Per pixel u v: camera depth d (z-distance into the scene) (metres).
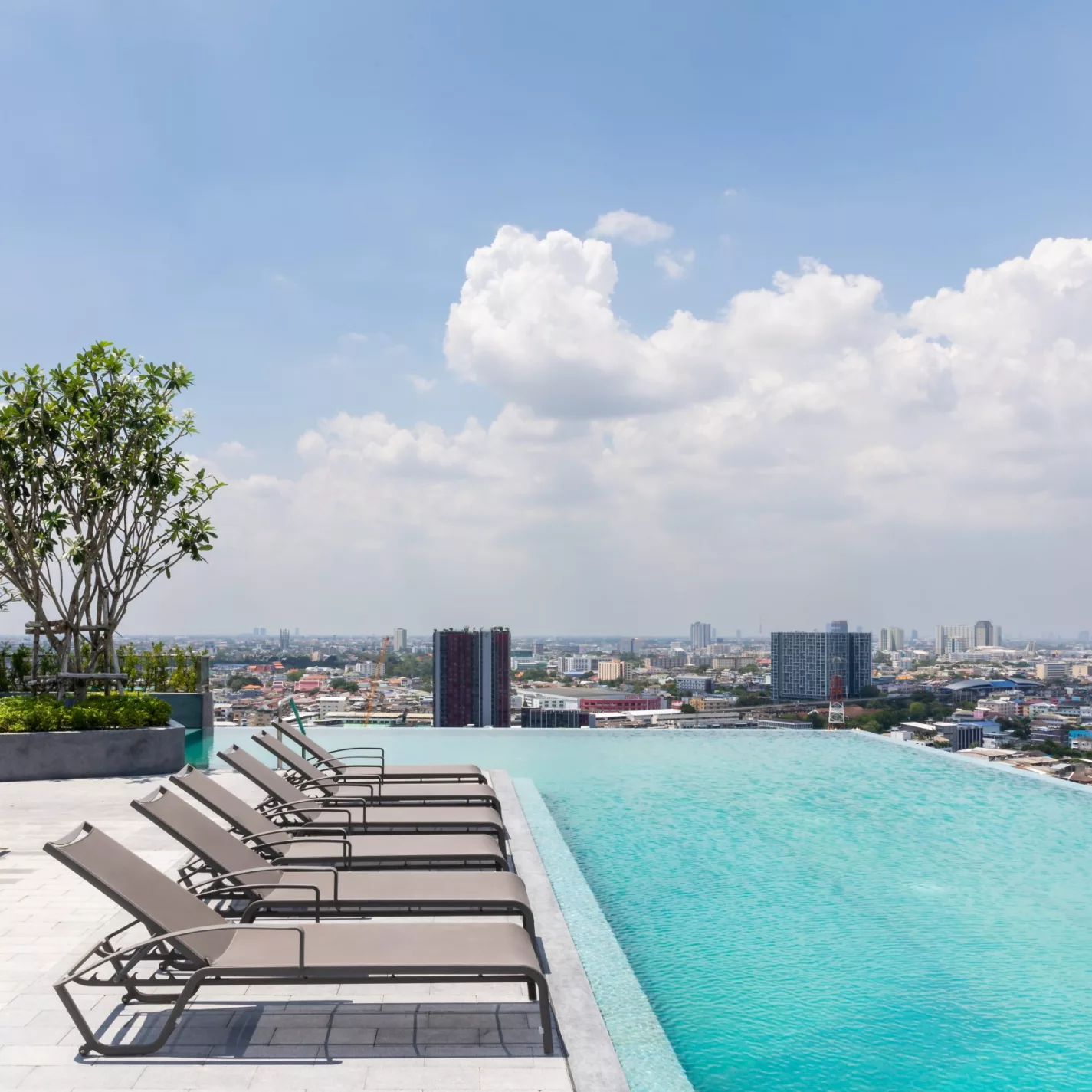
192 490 10.89
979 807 8.90
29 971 3.69
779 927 5.25
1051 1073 3.49
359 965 2.93
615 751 12.81
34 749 8.75
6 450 9.70
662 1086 2.79
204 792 4.74
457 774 7.16
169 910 3.19
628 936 5.10
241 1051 2.95
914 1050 3.69
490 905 3.66
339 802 5.93
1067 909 5.62
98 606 10.52
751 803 9.07
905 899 5.83
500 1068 2.85
